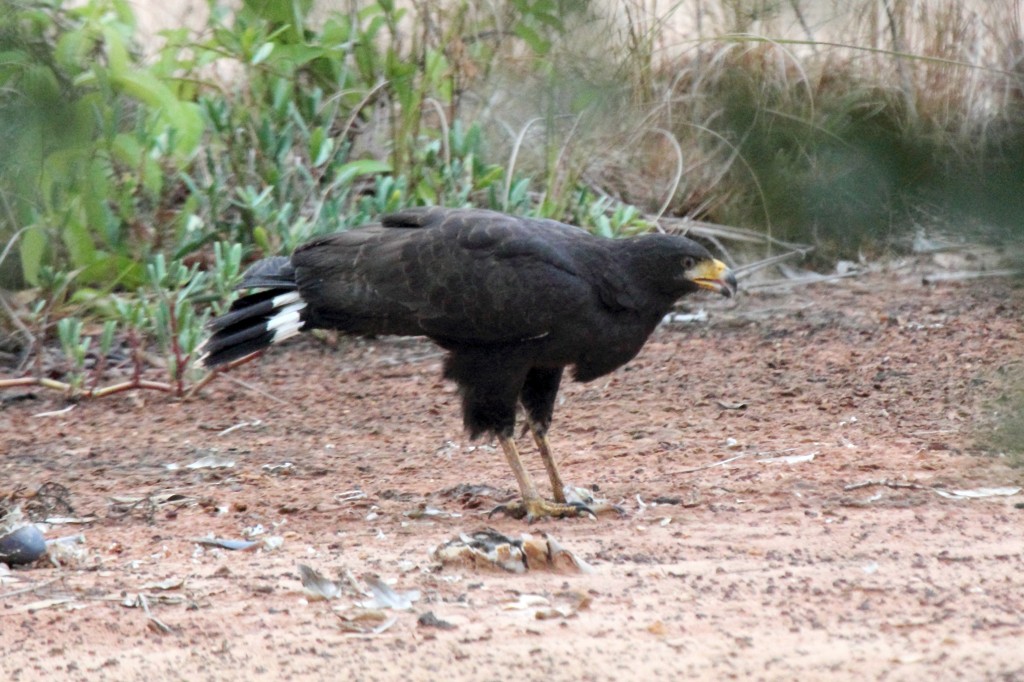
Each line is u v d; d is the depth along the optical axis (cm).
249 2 1880
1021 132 445
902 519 992
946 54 601
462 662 693
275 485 1188
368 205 1748
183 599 834
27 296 1650
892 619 748
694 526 998
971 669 654
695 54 1246
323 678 679
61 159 1530
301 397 1503
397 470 1237
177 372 1503
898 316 1658
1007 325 1578
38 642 759
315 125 1884
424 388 1520
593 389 1496
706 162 852
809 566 872
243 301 1123
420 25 1909
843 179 469
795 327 1664
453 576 870
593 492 1123
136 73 1659
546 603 798
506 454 1073
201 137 1809
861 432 1293
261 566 914
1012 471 1097
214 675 690
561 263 1035
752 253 1722
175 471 1244
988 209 443
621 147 1705
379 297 1066
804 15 675
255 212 1695
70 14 1662
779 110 498
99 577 895
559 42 834
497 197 1791
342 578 858
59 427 1415
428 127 1934
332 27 1945
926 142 454
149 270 1561
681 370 1542
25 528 941
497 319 1038
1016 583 813
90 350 1628
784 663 675
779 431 1315
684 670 670
